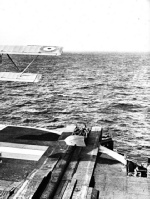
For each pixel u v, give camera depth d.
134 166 16.42
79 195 12.96
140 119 50.53
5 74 21.91
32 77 21.25
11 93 77.12
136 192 13.80
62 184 13.91
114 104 62.16
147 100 65.44
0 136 21.25
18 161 17.12
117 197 13.37
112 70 124.94
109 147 21.41
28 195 12.11
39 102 65.12
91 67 138.25
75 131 20.67
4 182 14.57
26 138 20.89
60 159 16.55
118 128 45.69
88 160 16.70
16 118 52.09
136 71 119.75
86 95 71.88
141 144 38.56
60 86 85.62
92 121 50.00
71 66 144.62
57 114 54.53
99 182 14.71
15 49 20.27
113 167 16.36
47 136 21.31
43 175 13.99
